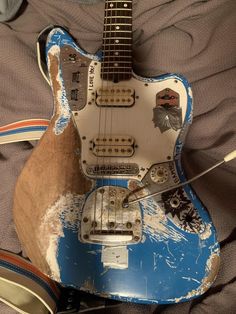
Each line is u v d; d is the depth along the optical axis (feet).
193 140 3.09
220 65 3.04
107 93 2.83
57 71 2.89
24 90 3.19
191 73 3.08
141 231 2.62
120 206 2.67
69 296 2.84
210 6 3.03
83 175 2.73
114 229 2.63
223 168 2.99
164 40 3.10
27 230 2.76
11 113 3.18
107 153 2.76
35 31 3.26
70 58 2.90
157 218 2.63
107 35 2.93
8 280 2.74
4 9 3.19
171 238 2.61
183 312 2.74
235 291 2.66
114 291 2.59
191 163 3.08
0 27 3.20
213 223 2.85
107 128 2.79
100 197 2.69
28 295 2.81
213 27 3.03
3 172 3.17
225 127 3.00
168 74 2.85
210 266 2.58
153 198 2.66
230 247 2.77
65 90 2.86
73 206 2.69
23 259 2.94
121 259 2.60
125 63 2.87
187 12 3.05
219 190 2.95
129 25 2.93
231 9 3.02
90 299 2.82
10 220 3.12
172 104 2.81
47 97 3.14
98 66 2.88
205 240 2.60
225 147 2.94
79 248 2.64
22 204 2.79
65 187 2.72
